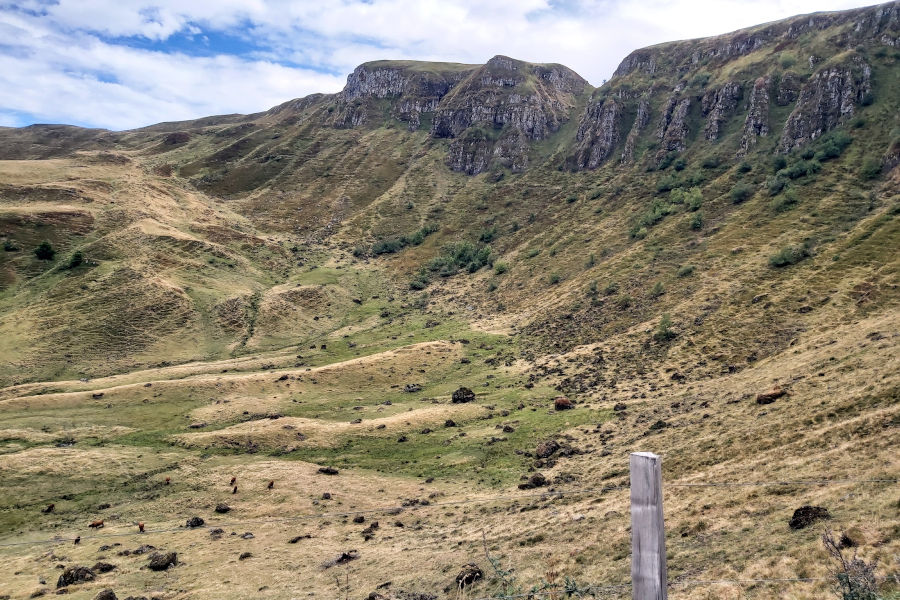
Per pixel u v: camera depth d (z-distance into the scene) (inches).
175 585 1784.0
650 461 273.9
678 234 6274.6
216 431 3592.5
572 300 5851.4
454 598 1290.6
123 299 5974.4
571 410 3550.7
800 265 4576.8
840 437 1616.6
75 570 1867.6
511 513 2091.5
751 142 7696.9
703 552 1141.1
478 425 3575.3
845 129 6776.6
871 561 810.2
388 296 7829.7
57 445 3393.2
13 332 5167.3
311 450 3363.7
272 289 7268.7
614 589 1066.1
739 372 3371.1
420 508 2429.9
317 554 1987.0
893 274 3855.8
